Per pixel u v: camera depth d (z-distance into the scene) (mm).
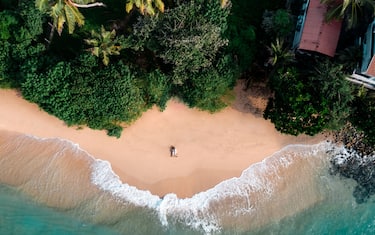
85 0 32406
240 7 37938
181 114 38094
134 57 37031
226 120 38344
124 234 37031
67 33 37219
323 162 38500
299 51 35375
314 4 34531
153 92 36031
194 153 38125
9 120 37438
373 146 38219
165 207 37500
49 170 37344
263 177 38250
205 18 33594
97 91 34750
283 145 38625
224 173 38125
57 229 37000
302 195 38344
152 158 37906
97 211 37250
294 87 33750
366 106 35000
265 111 37156
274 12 36406
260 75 37719
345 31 34938
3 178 37125
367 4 32625
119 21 36906
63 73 34562
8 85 36844
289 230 37969
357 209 38625
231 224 37656
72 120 36469
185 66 34406
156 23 33250
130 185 37625
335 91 33281
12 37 35469
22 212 37094
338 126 35656
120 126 37469
